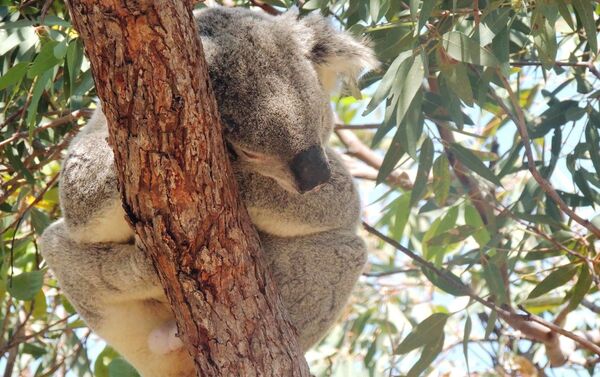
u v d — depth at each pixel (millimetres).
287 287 4203
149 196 3189
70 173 3951
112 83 2947
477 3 4285
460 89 4344
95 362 5570
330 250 4258
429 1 3957
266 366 3459
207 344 3453
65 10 5285
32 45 4676
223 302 3418
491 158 5676
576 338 4859
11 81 4277
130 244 4125
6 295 6258
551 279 5035
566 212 4641
